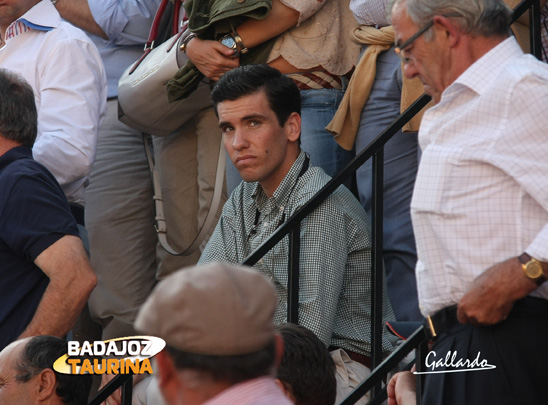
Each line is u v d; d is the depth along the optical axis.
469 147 9.22
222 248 14.68
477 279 9.03
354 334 13.59
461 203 9.20
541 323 9.12
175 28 18.80
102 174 20.16
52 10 18.75
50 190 14.33
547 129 8.97
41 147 17.48
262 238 14.08
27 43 18.53
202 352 6.21
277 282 13.80
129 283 19.91
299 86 16.23
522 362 9.04
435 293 9.43
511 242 9.02
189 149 18.92
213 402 6.18
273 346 6.41
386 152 15.62
